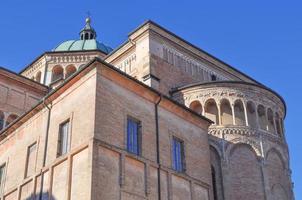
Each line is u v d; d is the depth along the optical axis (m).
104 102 25.83
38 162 28.19
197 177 30.31
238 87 39.19
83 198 23.06
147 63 40.53
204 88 38.88
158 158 27.86
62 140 27.03
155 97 29.52
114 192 23.98
